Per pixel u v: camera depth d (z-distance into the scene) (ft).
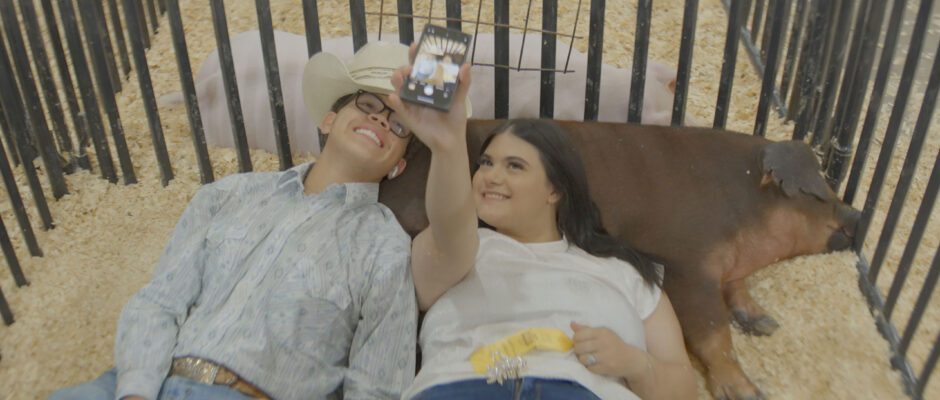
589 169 8.72
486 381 7.04
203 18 13.84
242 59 11.12
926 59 14.40
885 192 10.75
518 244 7.97
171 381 7.17
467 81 6.24
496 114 9.76
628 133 8.91
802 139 10.73
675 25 13.60
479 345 7.34
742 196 8.72
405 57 8.33
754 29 13.08
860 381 8.32
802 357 8.54
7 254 9.24
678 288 8.56
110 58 11.96
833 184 10.18
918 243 8.38
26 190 10.61
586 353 7.15
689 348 8.60
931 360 7.91
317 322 7.54
